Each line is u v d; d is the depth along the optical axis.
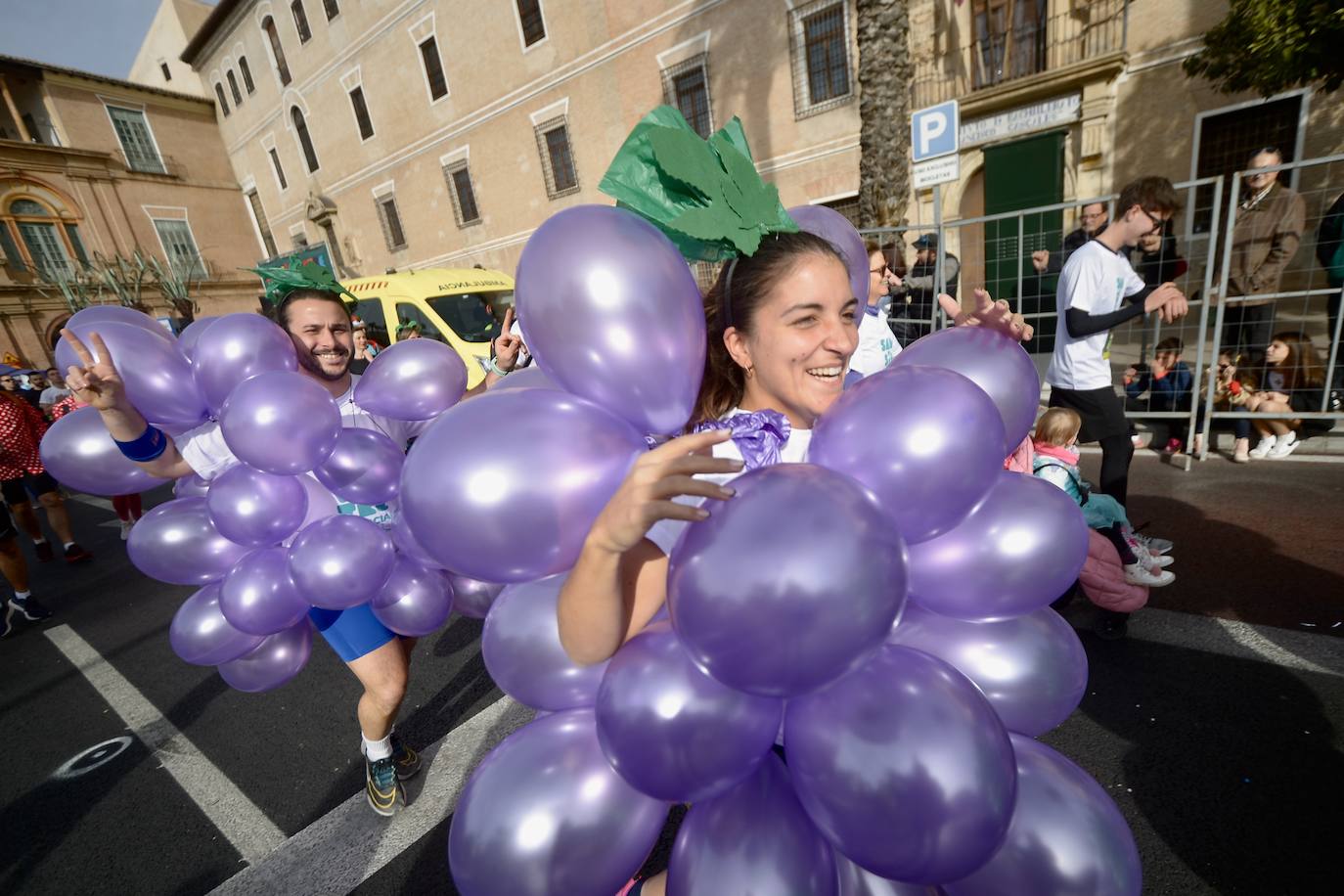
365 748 2.22
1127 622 2.74
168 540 1.82
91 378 1.55
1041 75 8.76
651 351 0.92
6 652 4.27
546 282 0.93
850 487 0.79
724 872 0.93
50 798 2.69
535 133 15.06
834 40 10.32
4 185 20.70
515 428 0.85
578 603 0.85
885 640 0.78
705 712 0.87
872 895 1.03
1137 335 5.88
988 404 0.95
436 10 15.55
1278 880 1.63
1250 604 2.75
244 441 1.59
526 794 1.01
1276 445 4.39
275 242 26.19
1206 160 8.40
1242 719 2.16
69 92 22.44
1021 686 1.10
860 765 0.81
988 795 0.81
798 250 1.06
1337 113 7.47
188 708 3.26
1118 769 2.03
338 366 2.20
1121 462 3.19
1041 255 6.07
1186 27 8.00
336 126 19.97
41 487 5.82
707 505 0.80
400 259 20.27
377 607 1.98
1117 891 0.95
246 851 2.23
